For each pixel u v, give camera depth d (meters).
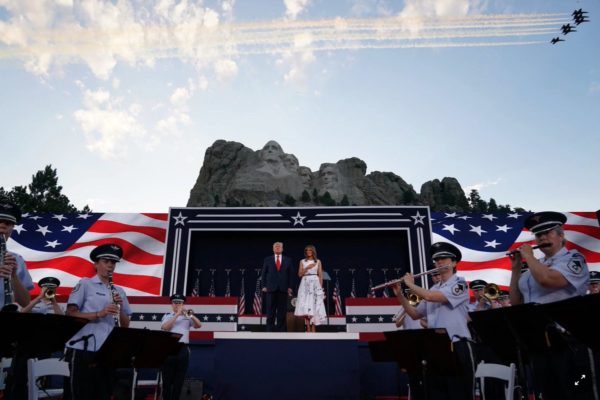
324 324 12.44
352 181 121.25
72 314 5.78
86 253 15.14
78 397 5.50
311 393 8.80
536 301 4.93
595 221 15.27
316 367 8.95
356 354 9.03
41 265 14.84
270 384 8.87
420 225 15.36
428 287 14.55
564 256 4.85
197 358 11.34
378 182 124.06
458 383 5.67
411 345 5.60
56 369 5.98
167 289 14.71
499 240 15.25
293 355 9.04
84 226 15.66
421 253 15.02
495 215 15.81
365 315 12.09
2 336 4.54
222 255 16.45
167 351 5.97
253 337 9.16
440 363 5.47
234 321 11.98
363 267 16.23
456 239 15.36
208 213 15.72
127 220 15.86
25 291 5.79
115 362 5.54
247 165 120.31
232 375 8.95
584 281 4.68
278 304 11.78
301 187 111.12
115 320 6.19
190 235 15.48
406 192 118.44
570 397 4.29
